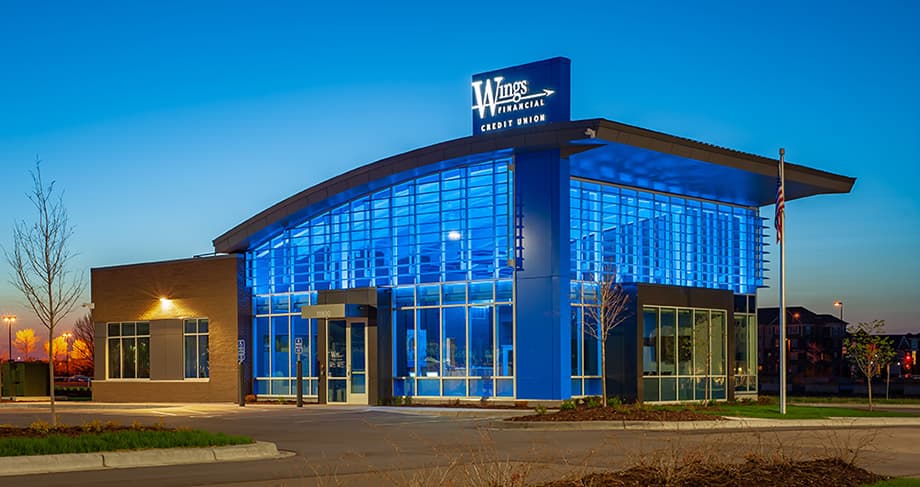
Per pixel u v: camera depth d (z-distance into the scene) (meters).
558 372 34.91
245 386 44.09
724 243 45.00
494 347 36.81
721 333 41.97
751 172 38.59
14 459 16.55
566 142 34.19
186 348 46.19
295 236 43.97
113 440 18.55
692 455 13.91
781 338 33.28
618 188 40.28
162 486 14.70
